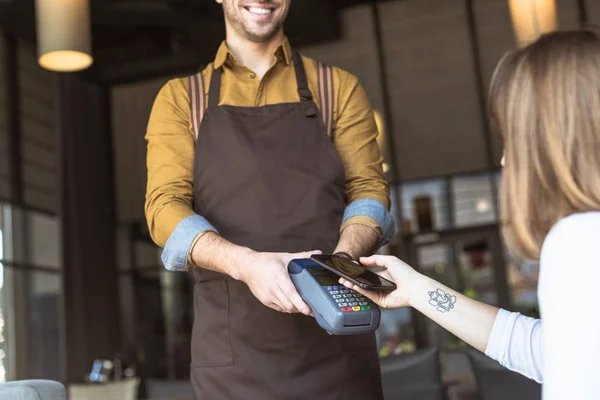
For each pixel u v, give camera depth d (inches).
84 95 345.1
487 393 72.3
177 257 44.6
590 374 24.2
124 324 346.9
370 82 309.3
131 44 319.6
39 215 316.2
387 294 40.8
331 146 48.9
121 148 350.3
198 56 313.7
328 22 295.1
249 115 48.8
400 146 305.9
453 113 299.0
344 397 45.9
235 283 46.4
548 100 28.2
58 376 311.9
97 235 342.0
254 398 45.2
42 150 320.5
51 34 127.5
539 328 36.1
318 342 45.6
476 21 296.4
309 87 51.3
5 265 290.4
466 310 38.6
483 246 297.9
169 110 50.0
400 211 307.9
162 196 47.7
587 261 25.3
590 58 28.1
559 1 280.4
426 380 82.7
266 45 51.4
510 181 29.5
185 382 109.3
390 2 306.2
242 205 47.0
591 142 27.3
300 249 46.5
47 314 313.1
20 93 308.5
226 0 50.8
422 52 303.0
